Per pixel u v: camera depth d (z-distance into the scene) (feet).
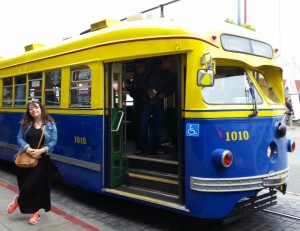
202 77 15.60
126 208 21.54
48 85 24.63
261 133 17.22
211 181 15.81
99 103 20.20
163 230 18.11
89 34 21.43
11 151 29.63
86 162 21.13
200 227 18.51
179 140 16.80
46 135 18.02
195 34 16.28
